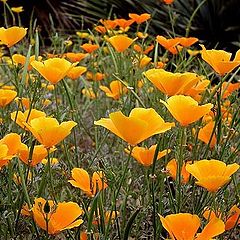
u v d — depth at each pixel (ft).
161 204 2.80
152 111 2.45
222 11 8.71
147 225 2.98
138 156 2.75
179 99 2.54
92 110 4.78
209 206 2.92
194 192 2.91
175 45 3.81
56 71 2.77
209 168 2.47
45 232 2.62
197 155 3.19
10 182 2.76
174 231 2.34
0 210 2.81
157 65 4.15
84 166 3.76
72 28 10.39
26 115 2.88
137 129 2.39
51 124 2.55
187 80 2.66
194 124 3.35
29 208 2.57
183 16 8.91
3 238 2.75
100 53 5.16
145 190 3.16
